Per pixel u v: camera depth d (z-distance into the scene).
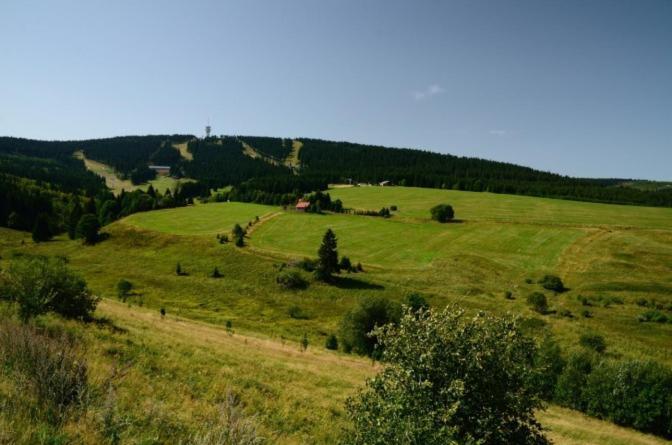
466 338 10.67
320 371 31.23
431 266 88.12
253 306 70.31
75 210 129.00
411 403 9.87
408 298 60.69
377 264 90.38
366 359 42.50
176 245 105.19
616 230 106.06
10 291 22.39
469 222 120.38
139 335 25.66
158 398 13.61
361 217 129.75
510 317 11.32
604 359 36.81
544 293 73.06
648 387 32.34
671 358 47.88
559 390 35.12
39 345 10.33
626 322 59.88
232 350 31.48
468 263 88.62
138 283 80.69
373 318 46.28
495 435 10.18
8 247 111.19
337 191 184.38
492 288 76.25
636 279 78.00
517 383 10.80
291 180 190.62
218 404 15.05
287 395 20.62
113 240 111.69
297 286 79.12
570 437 26.09
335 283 80.25
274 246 101.94
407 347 10.36
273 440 13.66
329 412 19.47
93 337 20.00
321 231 114.06
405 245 102.19
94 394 9.87
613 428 31.33
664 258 87.56
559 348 37.78
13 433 7.18
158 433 9.54
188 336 33.41
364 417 10.20
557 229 109.44
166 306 66.62
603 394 33.22
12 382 9.23
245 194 167.75
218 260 94.25
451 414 9.54
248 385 20.50
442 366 10.19
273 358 33.09
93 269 91.31
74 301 25.27
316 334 57.00
